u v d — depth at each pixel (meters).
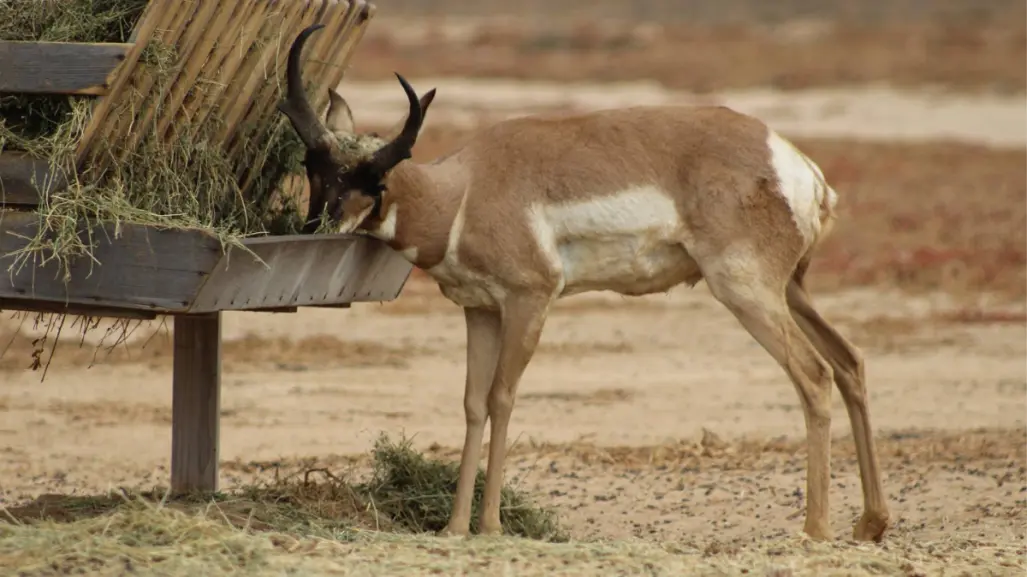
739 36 199.38
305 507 24.88
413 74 155.88
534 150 24.02
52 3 21.89
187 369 25.78
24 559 19.22
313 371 43.84
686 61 168.00
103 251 20.81
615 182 23.80
